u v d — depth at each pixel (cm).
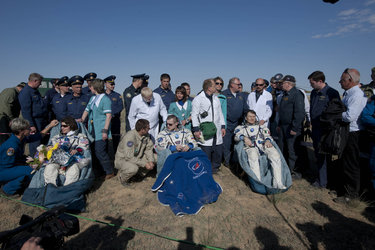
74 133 466
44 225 170
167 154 473
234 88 589
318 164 475
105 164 531
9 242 147
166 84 648
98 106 508
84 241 321
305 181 516
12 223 365
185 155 451
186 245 312
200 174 441
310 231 341
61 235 166
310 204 418
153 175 557
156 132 575
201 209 402
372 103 383
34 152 530
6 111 545
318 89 464
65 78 599
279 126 548
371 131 382
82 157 446
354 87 398
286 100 510
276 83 656
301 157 556
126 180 491
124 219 374
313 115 472
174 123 498
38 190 397
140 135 491
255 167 469
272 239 324
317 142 467
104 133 509
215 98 531
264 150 495
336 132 397
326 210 396
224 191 471
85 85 786
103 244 315
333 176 514
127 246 311
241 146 514
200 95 518
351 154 407
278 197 434
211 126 503
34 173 439
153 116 553
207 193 424
